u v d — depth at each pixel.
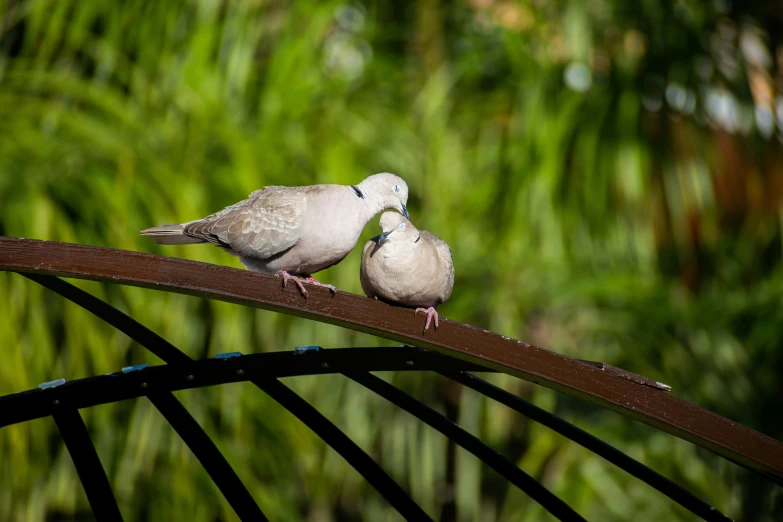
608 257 12.34
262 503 11.26
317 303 5.42
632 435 12.04
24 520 10.77
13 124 11.16
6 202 10.52
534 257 12.07
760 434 5.45
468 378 6.29
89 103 11.56
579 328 12.11
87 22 12.04
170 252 10.67
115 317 5.62
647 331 12.21
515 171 12.20
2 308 10.37
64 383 5.56
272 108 11.85
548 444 11.95
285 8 12.70
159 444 11.29
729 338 12.48
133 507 11.11
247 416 11.41
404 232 6.22
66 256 5.12
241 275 5.34
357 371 6.20
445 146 12.41
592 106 12.48
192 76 11.88
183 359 5.72
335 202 6.58
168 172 10.91
